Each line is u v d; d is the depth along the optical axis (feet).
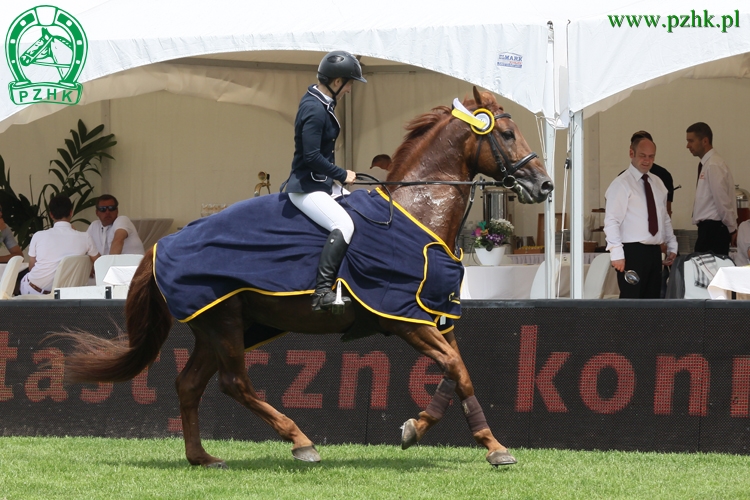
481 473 27.04
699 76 60.18
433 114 28.66
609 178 66.59
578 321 32.40
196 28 44.04
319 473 27.17
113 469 28.07
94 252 54.34
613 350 31.96
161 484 25.55
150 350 28.86
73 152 72.79
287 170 72.38
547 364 32.50
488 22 39.52
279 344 34.78
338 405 34.09
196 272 26.99
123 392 35.78
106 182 74.64
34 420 36.40
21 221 72.02
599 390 31.99
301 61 69.00
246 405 27.78
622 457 30.04
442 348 26.78
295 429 27.66
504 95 39.34
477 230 46.98
